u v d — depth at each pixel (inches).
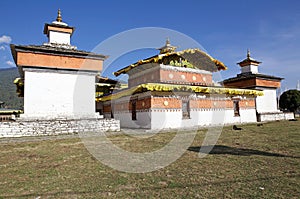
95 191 159.3
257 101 948.0
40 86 557.3
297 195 143.3
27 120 514.0
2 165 237.6
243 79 1005.2
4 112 1135.6
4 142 397.1
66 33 685.9
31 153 298.4
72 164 239.6
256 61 1066.7
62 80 581.9
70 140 417.4
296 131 505.7
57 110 569.6
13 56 597.9
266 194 145.9
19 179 189.5
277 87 1024.2
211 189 157.9
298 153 267.3
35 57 555.8
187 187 163.6
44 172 210.1
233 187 160.4
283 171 195.0
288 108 1188.5
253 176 183.6
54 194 154.5
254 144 339.3
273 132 495.2
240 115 836.0
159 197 146.3
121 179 186.7
